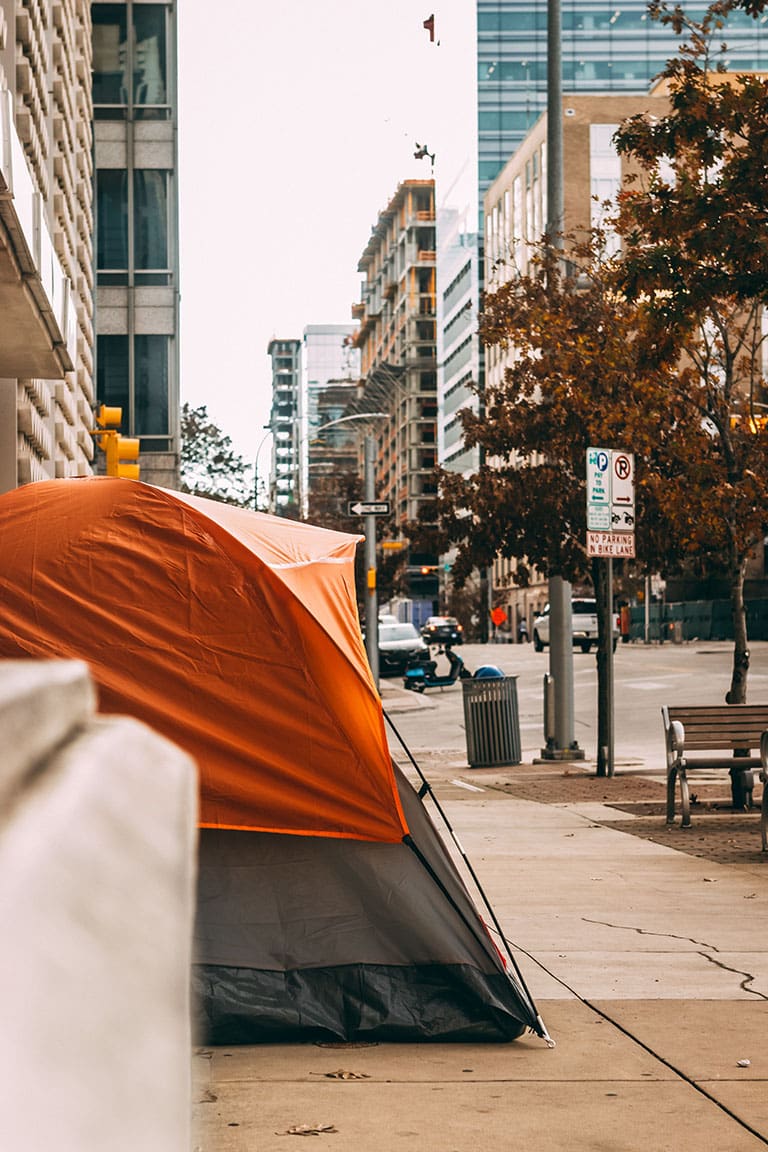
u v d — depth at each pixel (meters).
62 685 0.80
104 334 40.69
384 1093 5.03
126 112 40.97
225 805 6.12
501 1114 4.74
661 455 17.66
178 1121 0.54
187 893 0.70
